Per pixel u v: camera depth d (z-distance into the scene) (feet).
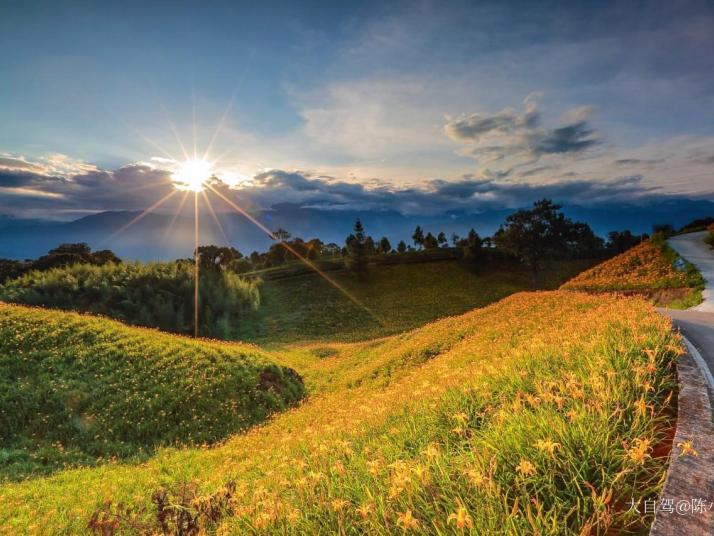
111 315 149.48
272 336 172.24
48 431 47.50
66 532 22.56
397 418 19.60
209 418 54.80
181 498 14.90
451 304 213.25
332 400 55.72
